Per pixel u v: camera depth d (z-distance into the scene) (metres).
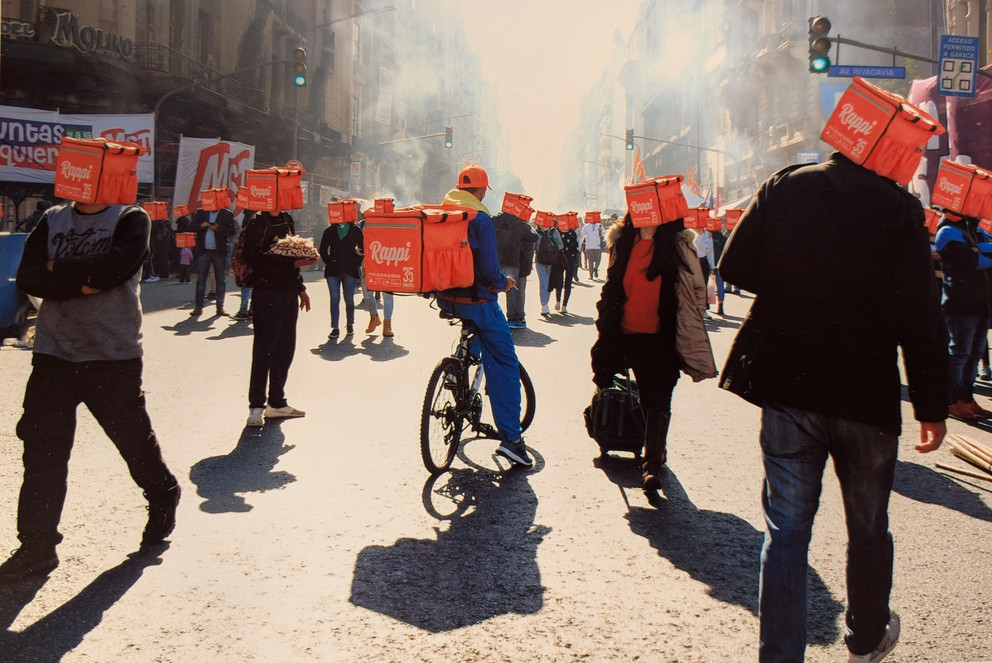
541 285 14.42
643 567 3.81
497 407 5.31
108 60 23.92
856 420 2.43
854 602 2.60
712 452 5.87
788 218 2.53
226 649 3.00
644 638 3.13
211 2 32.91
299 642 3.06
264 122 34.00
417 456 5.61
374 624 3.21
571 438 6.21
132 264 3.47
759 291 2.62
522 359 9.86
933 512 4.65
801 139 39.12
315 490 4.83
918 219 2.45
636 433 5.37
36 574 3.54
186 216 20.17
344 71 52.47
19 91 25.22
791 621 2.42
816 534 4.21
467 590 3.53
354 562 3.80
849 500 2.56
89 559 3.75
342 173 50.22
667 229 4.66
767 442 2.54
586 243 24.94
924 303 2.42
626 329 4.79
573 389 8.09
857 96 2.56
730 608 3.40
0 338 10.26
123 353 3.59
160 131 28.20
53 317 3.50
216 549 3.91
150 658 2.92
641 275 4.70
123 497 4.57
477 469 5.37
